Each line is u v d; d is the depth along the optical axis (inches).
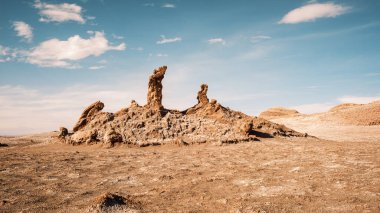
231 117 1941.4
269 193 584.1
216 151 1285.7
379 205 470.6
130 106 1974.7
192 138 1625.2
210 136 1649.9
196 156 1160.8
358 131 2331.4
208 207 519.2
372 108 3016.7
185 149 1403.8
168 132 1674.5
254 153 1171.3
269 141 1601.9
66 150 1469.0
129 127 1701.5
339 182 626.8
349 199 513.3
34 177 817.5
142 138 1610.5
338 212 455.8
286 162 917.2
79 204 557.0
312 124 2999.5
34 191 669.3
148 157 1171.9
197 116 1930.4
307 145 1380.4
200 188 653.3
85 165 1003.3
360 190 562.9
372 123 2618.1
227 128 1727.4
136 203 537.3
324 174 711.7
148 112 1825.8
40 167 959.6
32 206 555.8
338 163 843.4
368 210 452.4
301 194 563.2
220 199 561.6
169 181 743.1
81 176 826.2
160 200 569.6
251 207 496.4
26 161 1092.5
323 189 588.4
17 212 522.3
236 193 599.8
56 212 515.8
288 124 3203.7
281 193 578.9
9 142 2138.3
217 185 673.6
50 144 1683.1
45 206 552.1
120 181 763.4
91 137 1606.8
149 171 877.8
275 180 684.7
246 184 665.6
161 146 1504.7
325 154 1042.7
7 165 1002.7
